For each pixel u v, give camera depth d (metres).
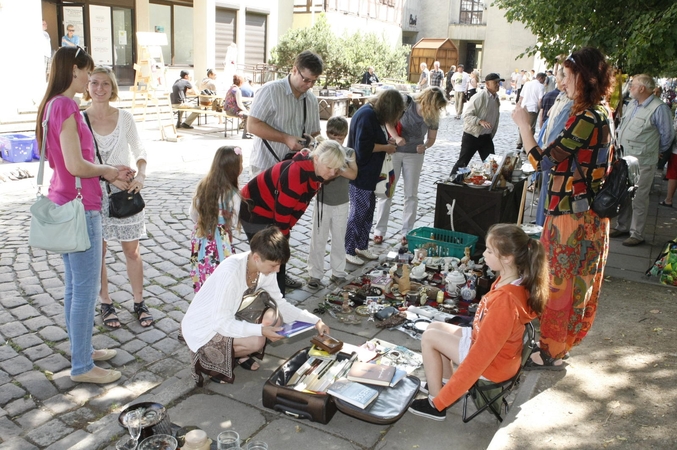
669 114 5.76
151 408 2.90
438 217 5.96
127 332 4.18
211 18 18.48
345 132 4.83
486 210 5.69
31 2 11.62
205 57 18.58
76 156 3.02
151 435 2.74
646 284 5.04
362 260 5.66
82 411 3.28
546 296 2.81
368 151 5.21
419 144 6.15
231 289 3.18
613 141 3.32
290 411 3.14
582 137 3.15
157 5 18.47
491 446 2.77
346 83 21.83
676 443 2.80
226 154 3.67
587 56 3.14
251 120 4.48
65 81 3.05
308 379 3.29
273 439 2.96
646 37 6.17
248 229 4.20
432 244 5.44
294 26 24.89
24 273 5.08
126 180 3.85
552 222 3.37
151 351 3.96
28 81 11.79
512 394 3.34
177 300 4.73
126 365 3.77
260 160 4.71
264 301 3.45
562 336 3.44
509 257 2.78
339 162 3.83
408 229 6.45
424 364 3.19
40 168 3.10
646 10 6.66
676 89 18.31
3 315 4.32
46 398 3.38
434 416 3.13
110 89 3.85
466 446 2.94
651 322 4.24
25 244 5.78
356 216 5.50
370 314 4.42
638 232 6.18
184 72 14.22
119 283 4.98
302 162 3.92
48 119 3.01
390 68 24.92
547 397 3.23
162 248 5.88
